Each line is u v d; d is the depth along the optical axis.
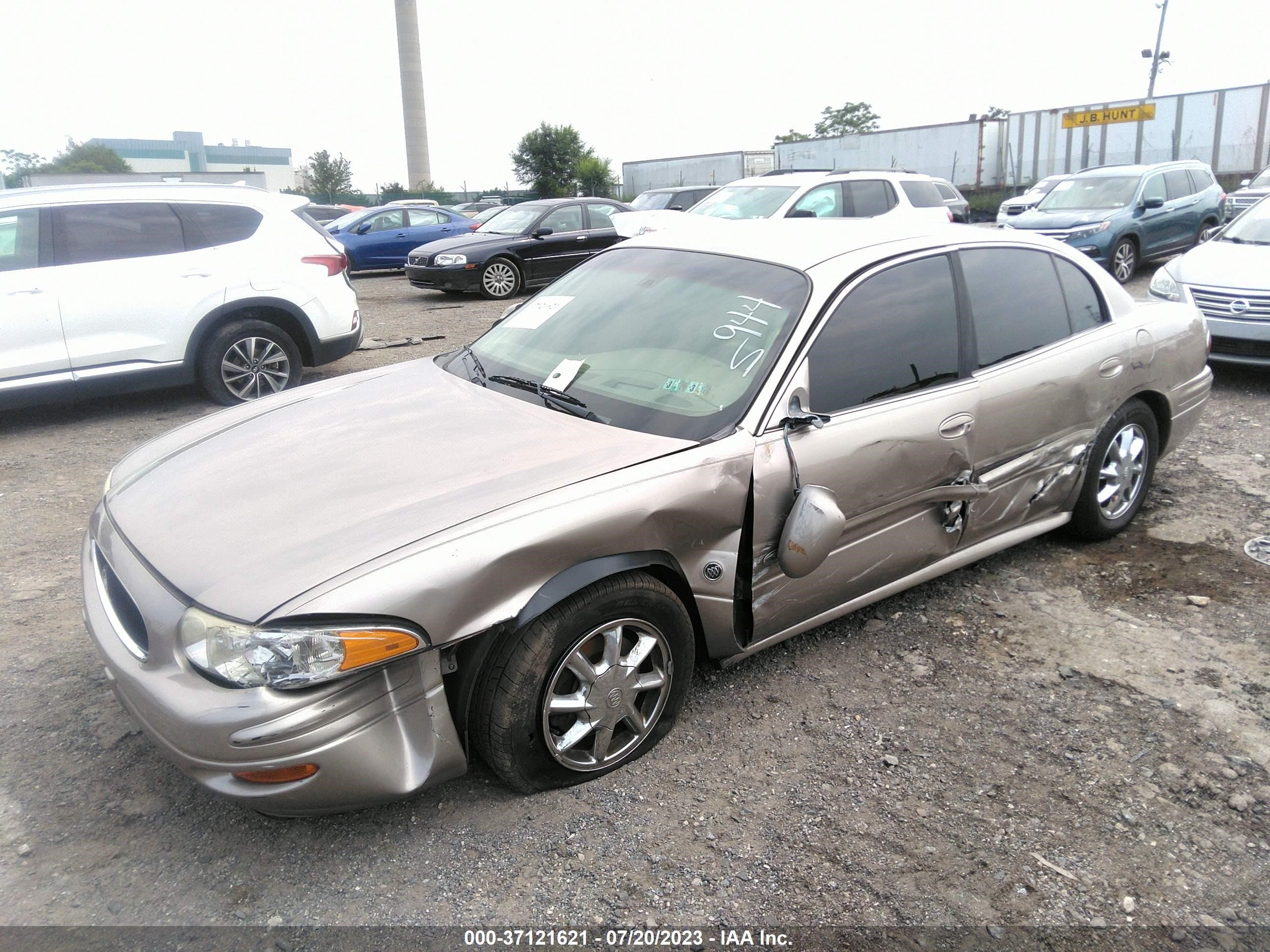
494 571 2.35
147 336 6.91
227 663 2.17
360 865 2.46
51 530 4.81
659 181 33.78
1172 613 3.82
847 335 3.18
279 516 2.52
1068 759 2.91
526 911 2.30
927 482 3.36
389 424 3.07
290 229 7.58
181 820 2.63
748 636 3.10
